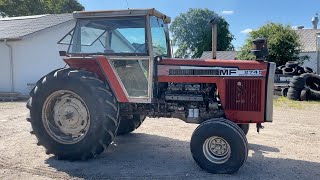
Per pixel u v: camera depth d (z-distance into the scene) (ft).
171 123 27.45
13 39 49.47
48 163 17.08
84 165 16.83
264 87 16.38
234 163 15.30
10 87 52.03
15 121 28.45
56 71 17.71
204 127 15.64
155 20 18.07
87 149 16.87
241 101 16.66
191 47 131.34
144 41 16.85
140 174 15.67
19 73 51.39
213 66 16.85
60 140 17.42
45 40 52.42
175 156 18.52
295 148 20.49
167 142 21.48
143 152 19.22
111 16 17.26
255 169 16.42
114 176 15.40
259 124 17.11
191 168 16.51
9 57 51.67
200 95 17.13
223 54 115.75
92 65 17.92
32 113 17.83
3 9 112.68
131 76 17.28
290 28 86.12
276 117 31.27
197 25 130.62
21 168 16.34
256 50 16.53
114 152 19.15
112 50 17.38
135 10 16.83
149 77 16.92
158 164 17.11
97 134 16.58
